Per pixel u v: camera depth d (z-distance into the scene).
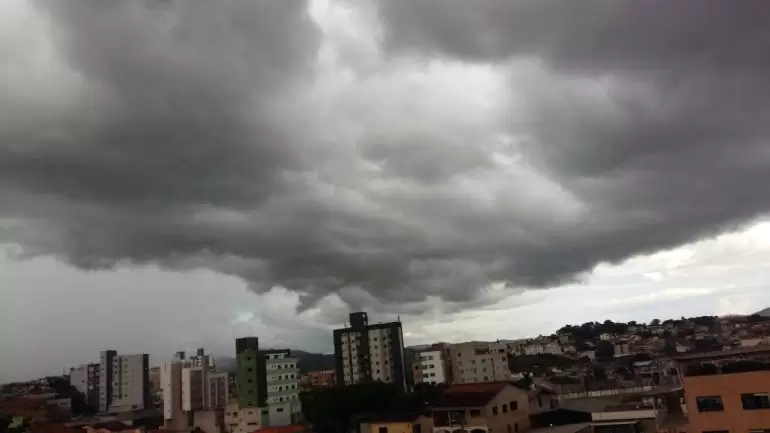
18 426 118.62
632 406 84.94
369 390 119.56
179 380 156.00
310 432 109.25
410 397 120.94
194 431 119.25
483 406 73.44
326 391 127.19
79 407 186.12
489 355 172.00
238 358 139.88
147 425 131.75
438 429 74.94
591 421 79.12
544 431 72.81
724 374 50.78
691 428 51.31
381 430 82.19
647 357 188.12
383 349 173.62
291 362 144.38
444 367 174.88
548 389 106.19
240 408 129.50
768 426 48.25
